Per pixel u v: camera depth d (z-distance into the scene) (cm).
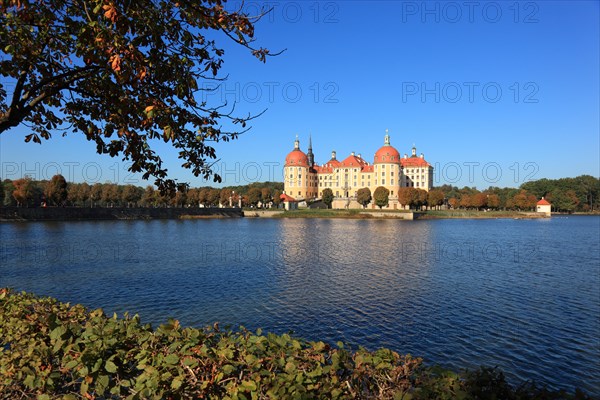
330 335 1916
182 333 637
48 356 625
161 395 523
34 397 626
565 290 2848
